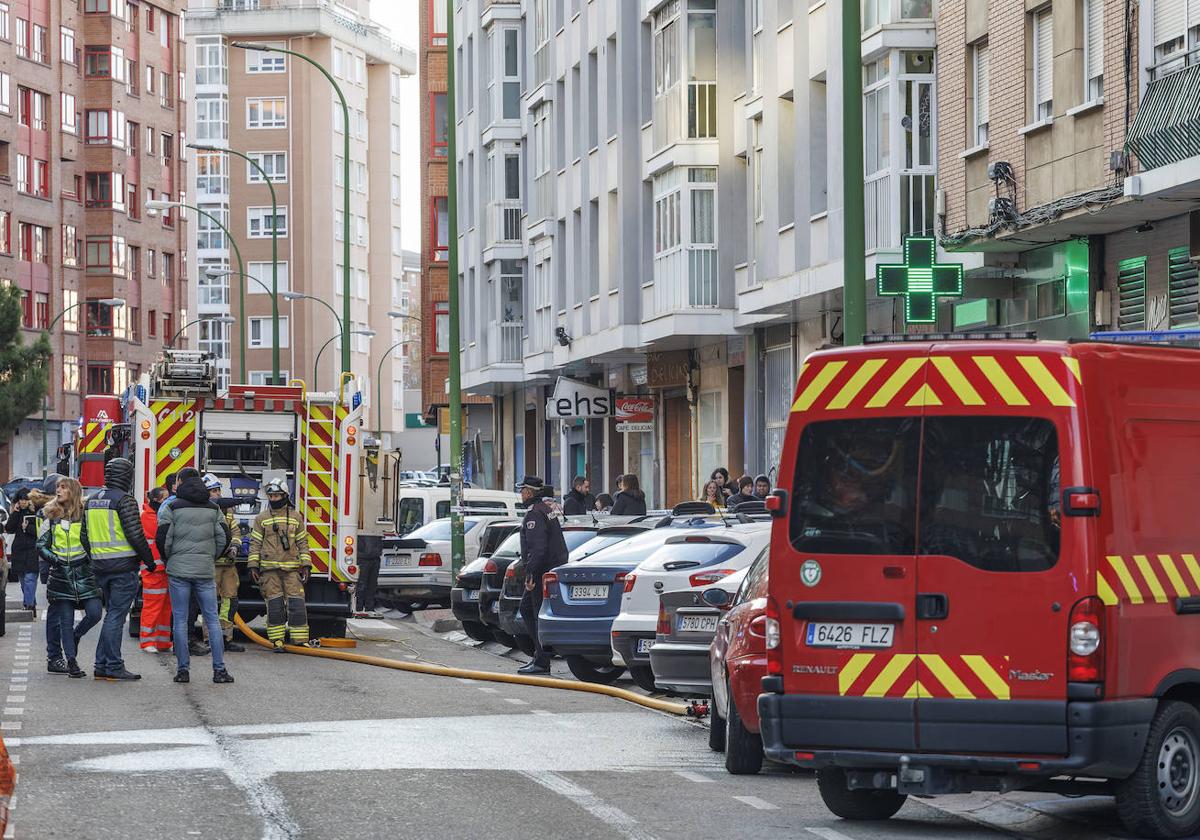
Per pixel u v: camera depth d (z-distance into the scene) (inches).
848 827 461.7
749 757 551.8
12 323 3161.9
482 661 1024.2
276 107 5506.9
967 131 1163.9
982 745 430.9
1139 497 437.4
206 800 482.6
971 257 1142.3
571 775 541.0
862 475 450.0
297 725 666.2
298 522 1049.5
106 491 858.1
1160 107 927.7
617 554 869.2
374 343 5880.9
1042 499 431.2
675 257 1603.1
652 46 1673.2
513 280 2379.4
